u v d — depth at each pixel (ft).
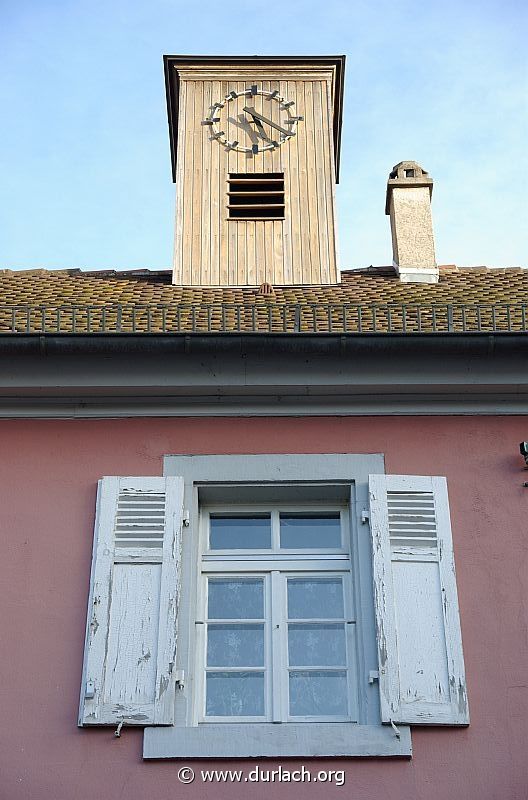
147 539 25.62
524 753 23.29
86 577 25.40
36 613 24.91
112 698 23.68
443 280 39.32
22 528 25.99
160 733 23.34
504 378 27.12
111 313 29.30
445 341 26.53
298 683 24.77
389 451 27.02
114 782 22.94
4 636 24.62
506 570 25.49
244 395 27.45
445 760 23.18
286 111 44.75
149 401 27.55
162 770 23.06
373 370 26.99
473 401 27.63
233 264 41.29
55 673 24.18
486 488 26.58
